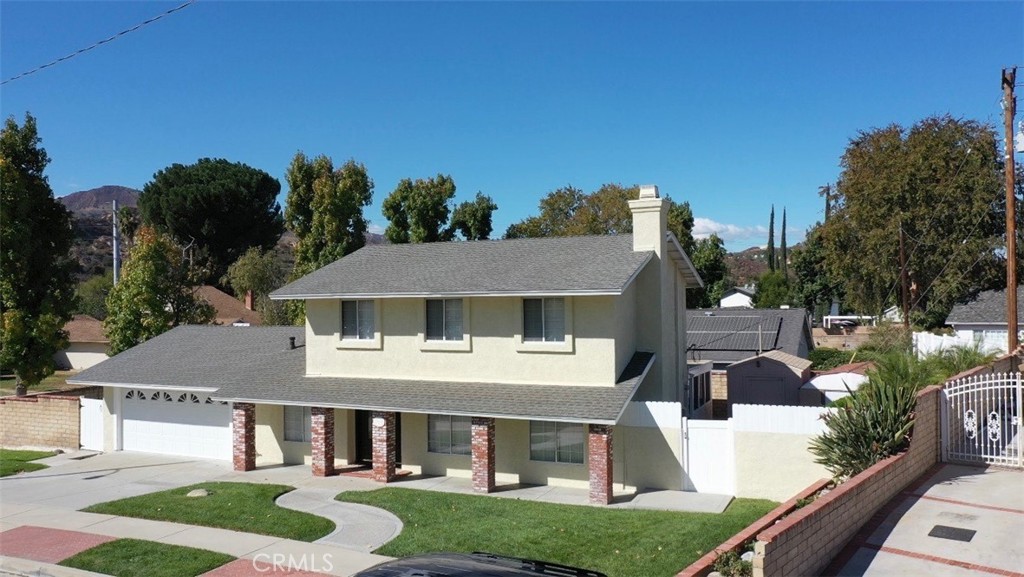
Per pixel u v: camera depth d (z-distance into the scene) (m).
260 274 68.44
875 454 14.62
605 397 18.80
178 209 79.19
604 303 19.66
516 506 17.44
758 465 18.08
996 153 51.81
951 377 19.30
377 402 20.31
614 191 63.03
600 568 12.60
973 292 51.53
